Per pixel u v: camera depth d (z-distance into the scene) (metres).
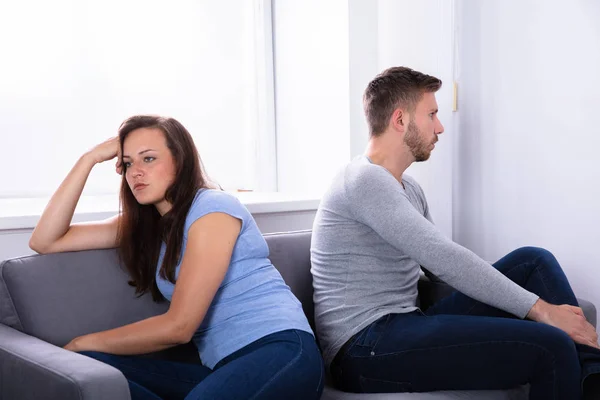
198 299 1.53
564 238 2.25
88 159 1.78
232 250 1.60
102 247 1.79
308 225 2.89
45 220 1.73
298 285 1.98
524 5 2.32
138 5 2.97
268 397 1.42
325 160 3.07
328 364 1.79
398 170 1.92
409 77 1.88
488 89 2.47
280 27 3.29
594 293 2.18
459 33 2.55
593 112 2.13
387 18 2.88
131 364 1.56
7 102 2.67
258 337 1.54
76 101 2.82
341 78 2.95
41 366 1.34
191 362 1.80
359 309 1.75
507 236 2.44
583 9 2.14
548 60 2.26
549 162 2.28
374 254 1.79
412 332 1.65
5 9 2.65
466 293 1.69
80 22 2.82
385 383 1.66
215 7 3.19
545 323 1.62
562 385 1.53
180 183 1.67
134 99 2.97
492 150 2.47
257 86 3.32
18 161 2.71
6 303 1.67
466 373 1.59
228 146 3.27
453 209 2.63
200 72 3.16
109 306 1.72
